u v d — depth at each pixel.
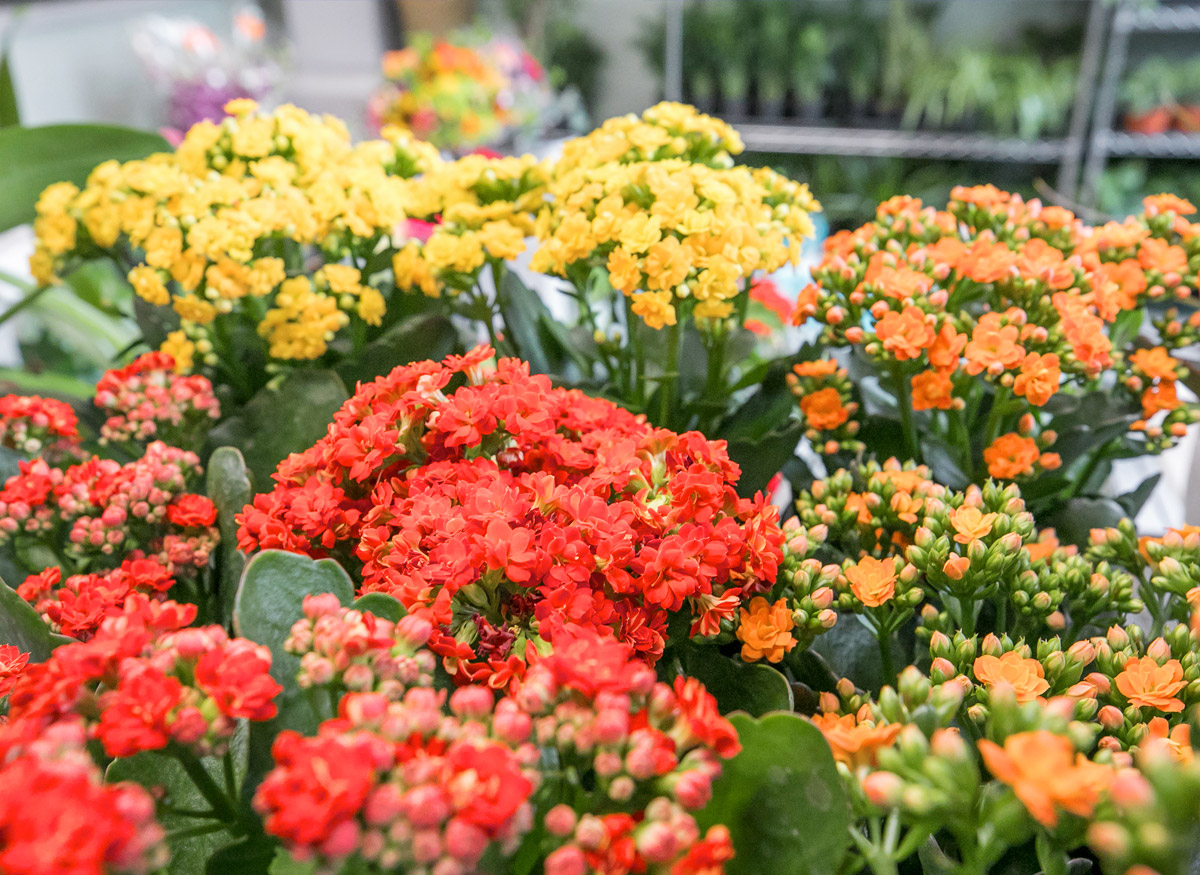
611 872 0.42
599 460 0.70
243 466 0.81
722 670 0.67
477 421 0.68
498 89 3.37
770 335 1.61
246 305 1.04
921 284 0.85
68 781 0.36
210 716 0.45
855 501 0.82
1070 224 0.97
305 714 0.54
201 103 3.51
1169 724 0.63
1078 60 3.85
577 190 0.96
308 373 0.96
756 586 0.70
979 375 0.97
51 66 3.19
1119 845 0.37
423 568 0.61
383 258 1.10
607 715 0.44
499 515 0.60
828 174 4.12
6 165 1.20
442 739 0.45
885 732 0.49
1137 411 0.92
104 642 0.47
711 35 4.00
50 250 1.06
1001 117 3.81
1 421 0.90
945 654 0.66
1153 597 0.75
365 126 4.10
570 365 1.12
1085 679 0.66
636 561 0.61
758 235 0.93
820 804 0.49
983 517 0.69
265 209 0.97
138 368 0.97
